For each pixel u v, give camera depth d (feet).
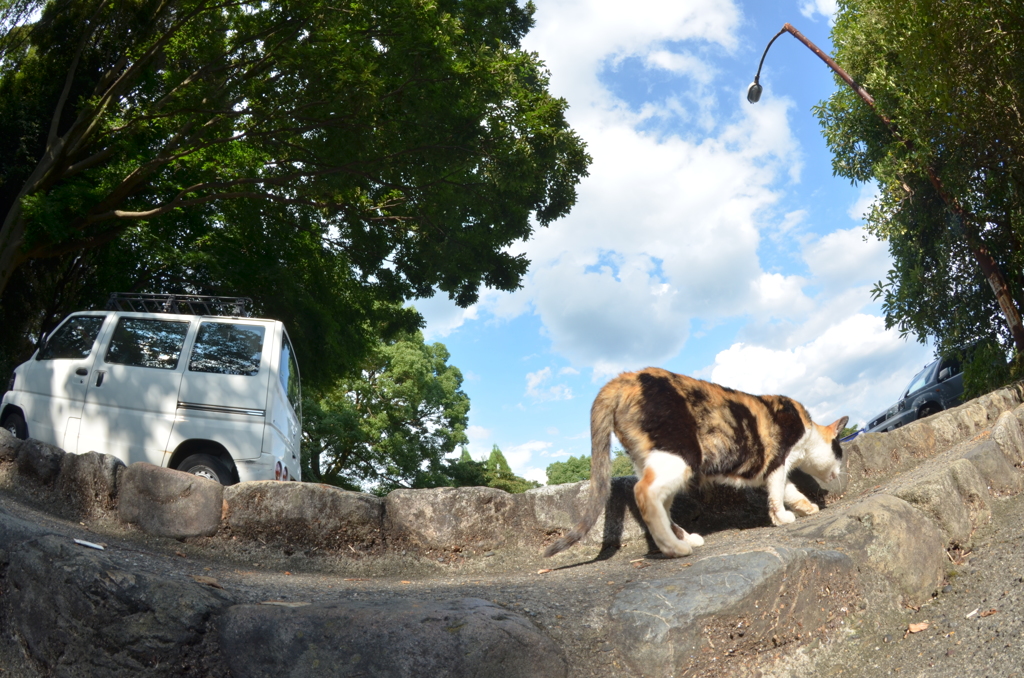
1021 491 17.84
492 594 12.96
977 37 30.96
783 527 16.65
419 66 33.60
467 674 9.82
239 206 44.39
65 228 35.32
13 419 25.18
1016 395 30.50
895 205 42.50
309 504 17.15
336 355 47.52
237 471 23.13
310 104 34.91
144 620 10.14
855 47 45.37
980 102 32.35
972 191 37.22
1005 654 10.14
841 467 19.49
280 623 10.11
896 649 11.84
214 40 34.99
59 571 10.44
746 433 16.99
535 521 18.54
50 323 46.88
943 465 19.04
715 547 15.29
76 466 16.58
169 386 24.04
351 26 33.30
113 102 39.06
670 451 15.52
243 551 16.56
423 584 15.19
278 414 24.53
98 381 24.50
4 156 42.93
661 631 10.85
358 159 37.63
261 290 45.42
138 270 47.96
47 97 42.47
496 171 37.32
